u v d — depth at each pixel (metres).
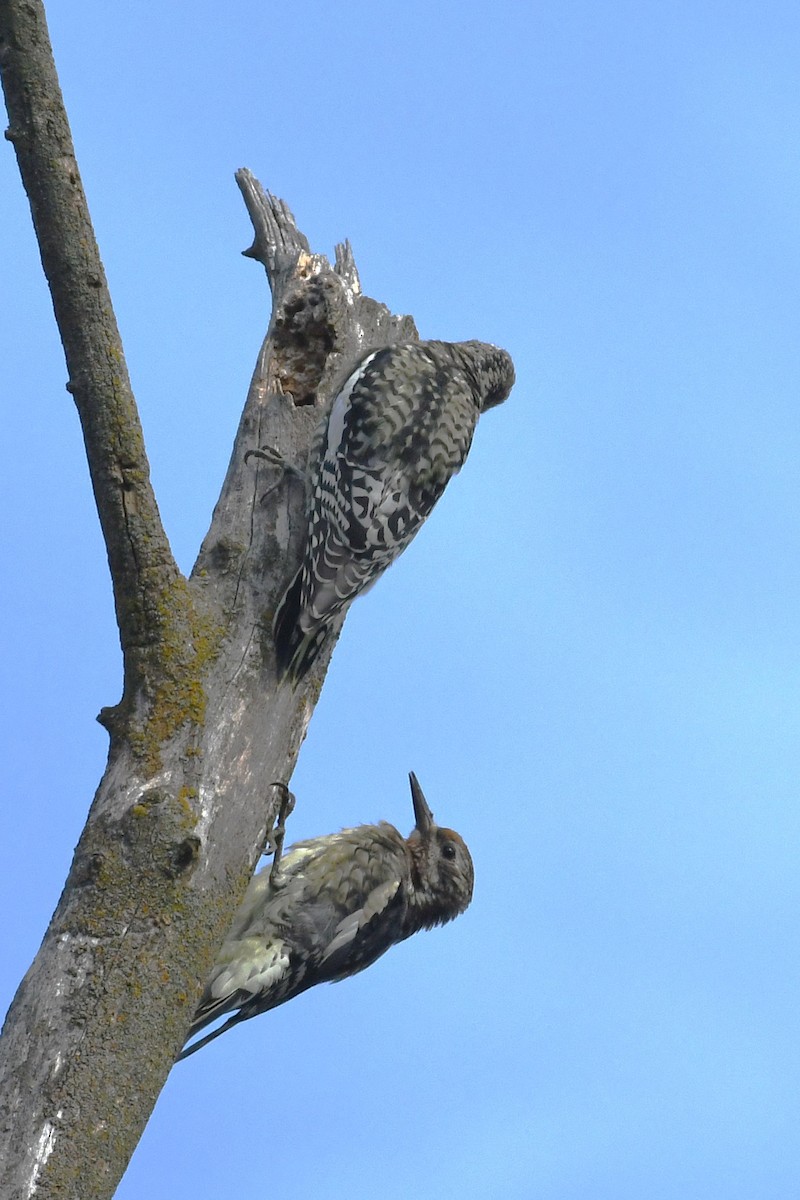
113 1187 8.59
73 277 9.66
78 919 9.07
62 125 9.58
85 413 9.76
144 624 9.86
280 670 10.72
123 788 9.52
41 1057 8.63
